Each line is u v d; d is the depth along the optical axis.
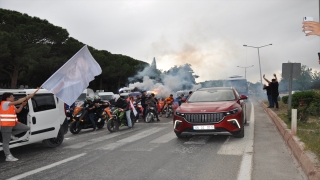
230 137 9.19
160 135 10.26
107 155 7.17
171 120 16.30
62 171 5.84
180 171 5.60
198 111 8.36
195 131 8.34
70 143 9.27
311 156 5.59
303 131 8.42
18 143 7.30
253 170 5.55
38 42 35.22
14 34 30.09
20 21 35.00
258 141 8.43
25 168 6.18
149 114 15.30
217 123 8.16
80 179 5.28
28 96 7.09
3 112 6.80
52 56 38.34
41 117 7.91
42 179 5.34
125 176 5.38
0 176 5.62
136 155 7.06
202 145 8.07
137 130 12.06
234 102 9.12
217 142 8.45
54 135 8.35
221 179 5.07
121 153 7.35
